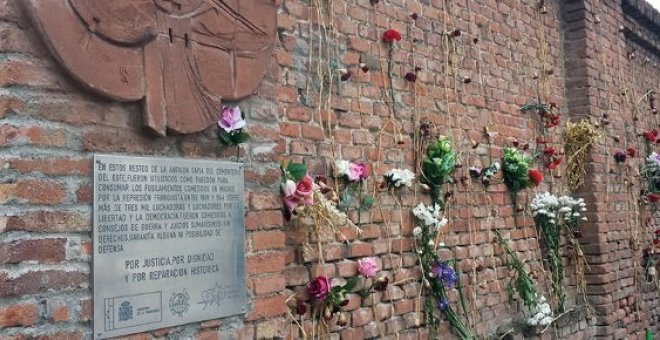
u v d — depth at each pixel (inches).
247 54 99.1
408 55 152.9
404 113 149.7
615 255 211.3
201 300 90.8
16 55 74.4
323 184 123.3
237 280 96.2
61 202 76.9
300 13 128.5
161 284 86.0
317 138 128.4
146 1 84.8
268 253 101.8
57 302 75.5
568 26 214.1
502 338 164.2
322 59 132.0
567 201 195.0
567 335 191.0
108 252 80.6
